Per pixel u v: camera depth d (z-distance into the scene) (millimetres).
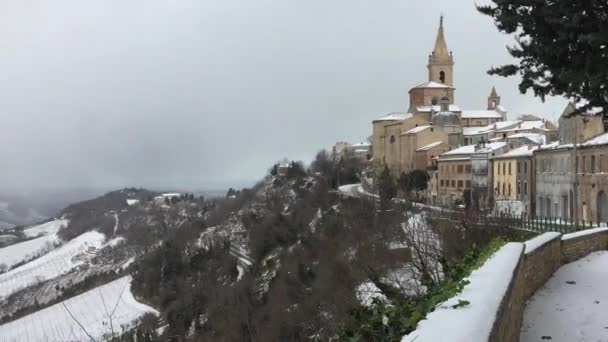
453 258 22891
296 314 34469
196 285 66500
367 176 110438
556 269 20609
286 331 33344
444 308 7402
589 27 12273
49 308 87188
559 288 16969
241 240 99062
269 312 40188
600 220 51750
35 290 135625
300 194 111250
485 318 6645
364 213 48094
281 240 78250
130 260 119375
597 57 12484
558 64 13281
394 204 45719
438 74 121750
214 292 50469
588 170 53594
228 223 114875
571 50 12945
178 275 78125
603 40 11727
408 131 104062
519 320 12367
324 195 87250
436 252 25578
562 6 12359
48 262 183000
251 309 42188
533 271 16500
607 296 15539
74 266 158625
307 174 130625
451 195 70125
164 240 109938
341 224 55938
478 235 27609
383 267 28172
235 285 59125
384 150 111812
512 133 95250
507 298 8797
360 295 26641
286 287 46312
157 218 173125
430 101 115625
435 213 37125
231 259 80375
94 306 80500
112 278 100250
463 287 8859
